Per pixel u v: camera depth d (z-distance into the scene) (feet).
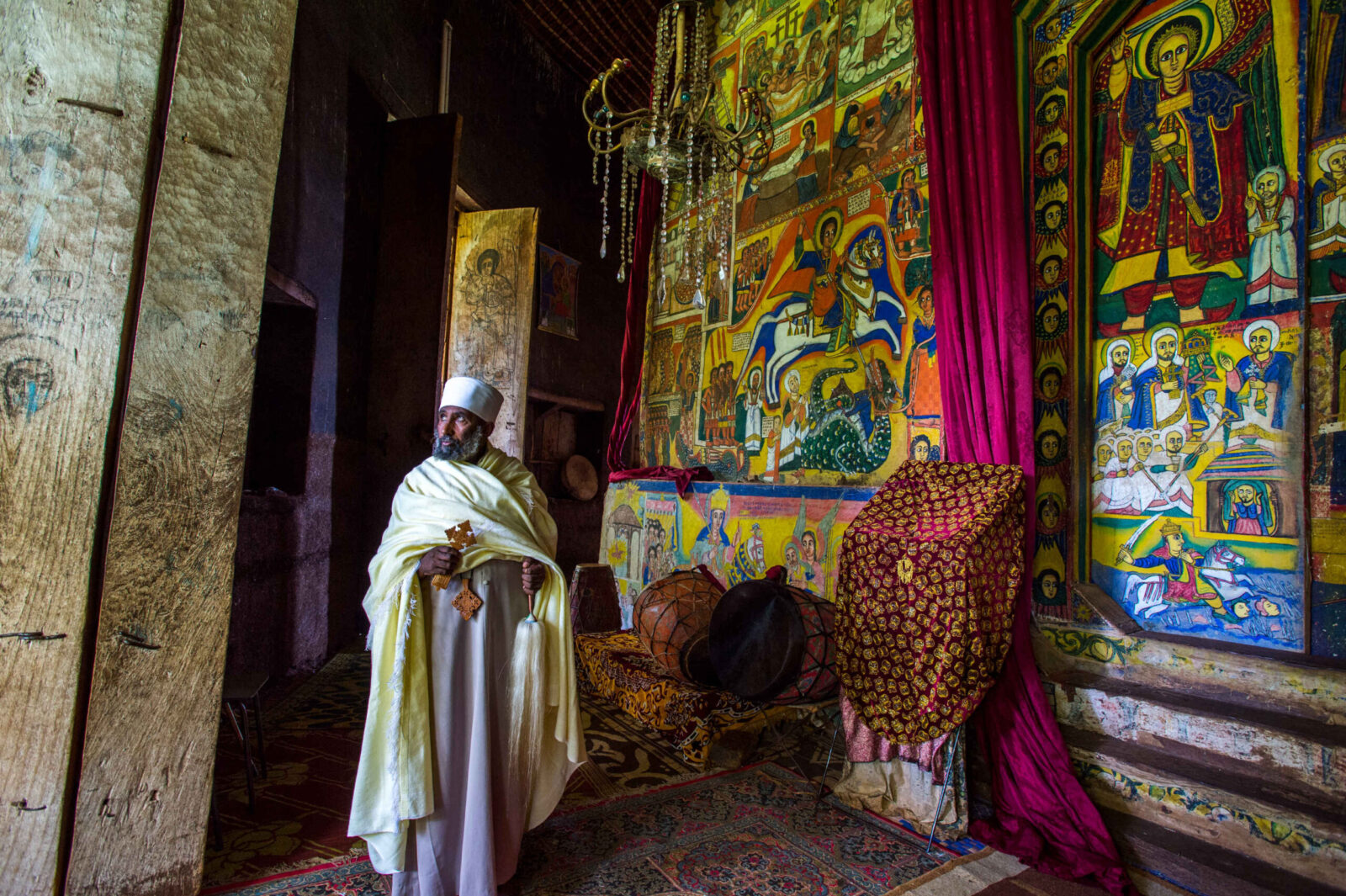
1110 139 12.57
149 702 7.57
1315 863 7.83
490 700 7.91
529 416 33.12
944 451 12.23
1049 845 9.46
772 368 18.02
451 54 26.35
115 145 7.51
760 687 11.34
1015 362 11.34
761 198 18.97
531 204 32.63
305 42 16.60
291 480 17.43
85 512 7.25
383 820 7.36
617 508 21.54
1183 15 11.68
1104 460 12.16
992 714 10.60
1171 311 11.52
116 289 7.48
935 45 12.91
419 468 8.61
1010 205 11.64
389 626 7.66
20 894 6.82
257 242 8.66
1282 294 10.36
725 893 8.29
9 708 6.89
